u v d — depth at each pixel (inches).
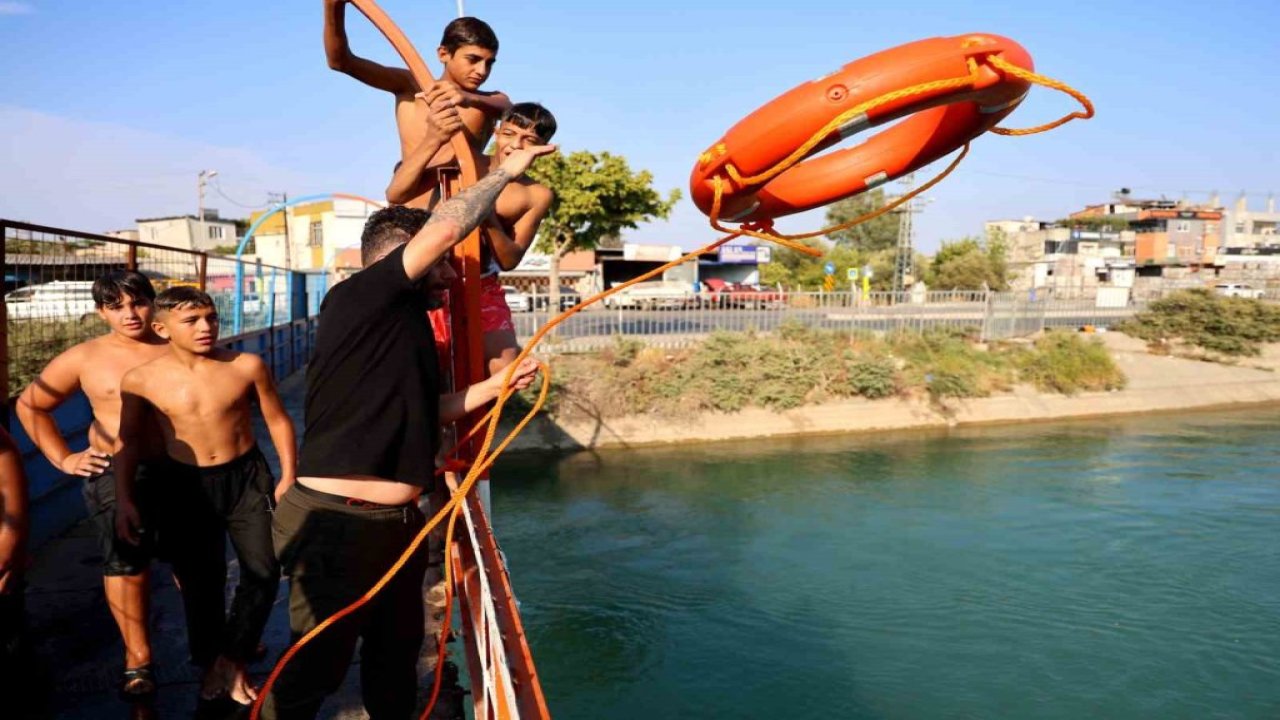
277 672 88.7
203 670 134.8
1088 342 996.6
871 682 358.3
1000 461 712.4
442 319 136.6
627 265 1865.2
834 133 93.2
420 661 145.1
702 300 906.1
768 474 666.2
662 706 340.8
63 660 151.1
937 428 839.1
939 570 475.8
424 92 112.1
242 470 131.6
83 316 253.4
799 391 816.3
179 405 125.8
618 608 428.5
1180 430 847.1
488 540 102.1
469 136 126.6
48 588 188.4
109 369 146.1
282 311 697.0
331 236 1749.5
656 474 666.2
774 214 112.7
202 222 2036.2
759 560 490.6
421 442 92.2
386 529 92.9
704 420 781.9
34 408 137.5
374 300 88.6
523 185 127.6
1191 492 620.7
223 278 548.1
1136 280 2260.1
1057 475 668.1
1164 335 1082.7
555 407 748.6
